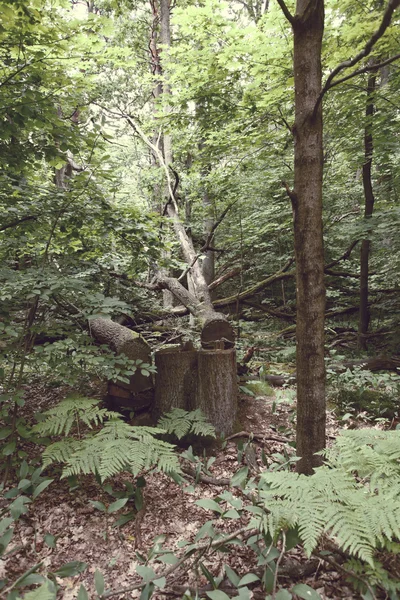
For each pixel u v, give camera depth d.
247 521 2.44
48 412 2.78
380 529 1.59
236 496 2.72
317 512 1.69
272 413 3.99
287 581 1.92
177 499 2.72
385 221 5.80
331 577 1.94
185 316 7.71
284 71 4.72
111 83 10.70
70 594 1.94
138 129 10.16
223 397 3.49
